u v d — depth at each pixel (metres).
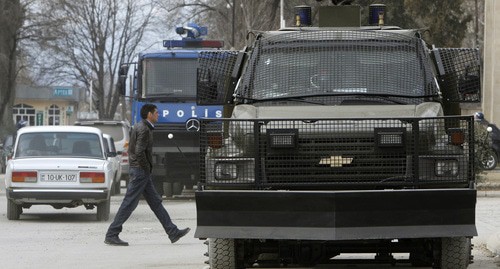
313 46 30.70
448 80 30.19
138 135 42.06
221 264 28.94
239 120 27.73
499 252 36.59
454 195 26.61
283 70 30.39
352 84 30.00
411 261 29.61
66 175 52.50
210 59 31.17
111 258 37.03
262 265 30.45
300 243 28.80
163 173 67.25
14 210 53.97
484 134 76.31
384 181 27.44
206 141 27.88
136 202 42.16
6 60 168.50
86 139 54.44
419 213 26.59
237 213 26.98
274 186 27.61
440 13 136.25
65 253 38.75
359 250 28.92
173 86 67.44
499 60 121.75
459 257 28.36
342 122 27.62
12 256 37.69
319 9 32.41
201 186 27.81
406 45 30.58
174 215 55.97
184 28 71.19
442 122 27.50
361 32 30.97
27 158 53.44
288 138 27.50
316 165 27.59
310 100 29.80
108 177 52.94
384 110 28.84
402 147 27.41
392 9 141.75
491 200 67.44
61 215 58.38
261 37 31.31
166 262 35.62
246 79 30.45
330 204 26.42
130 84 69.12
